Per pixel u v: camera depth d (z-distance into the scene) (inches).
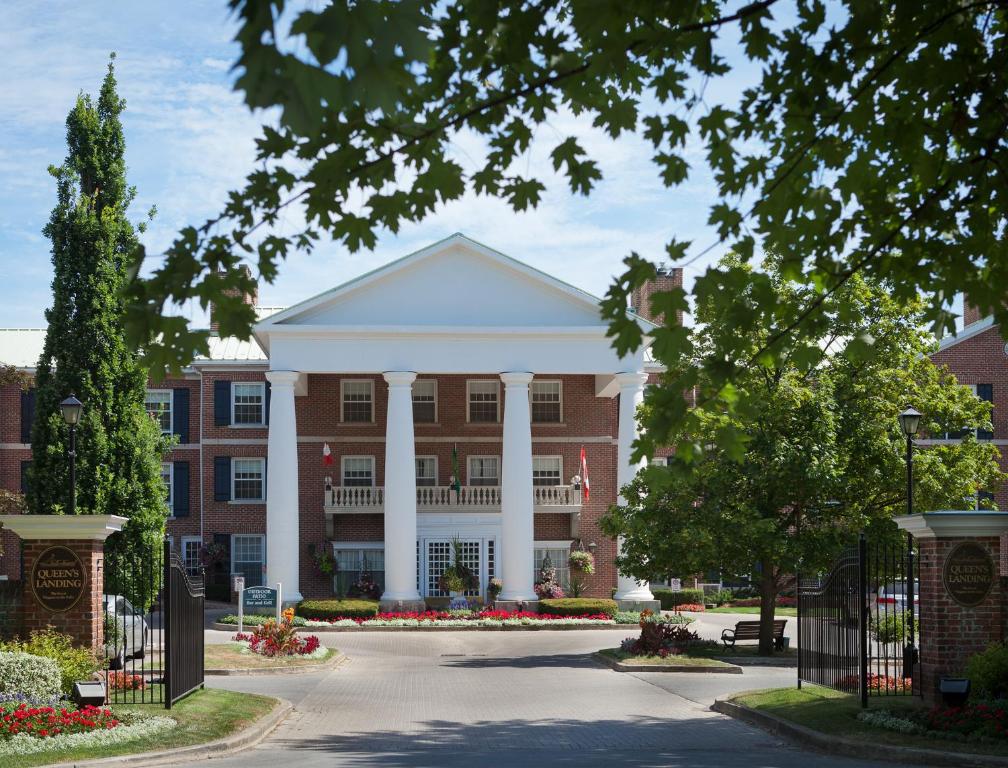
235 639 1385.3
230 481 2110.0
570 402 2124.8
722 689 981.2
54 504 1330.0
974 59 302.5
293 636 1241.4
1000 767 566.6
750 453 1246.3
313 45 160.2
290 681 1054.4
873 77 299.7
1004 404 2148.1
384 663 1256.8
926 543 737.0
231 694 833.5
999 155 319.3
